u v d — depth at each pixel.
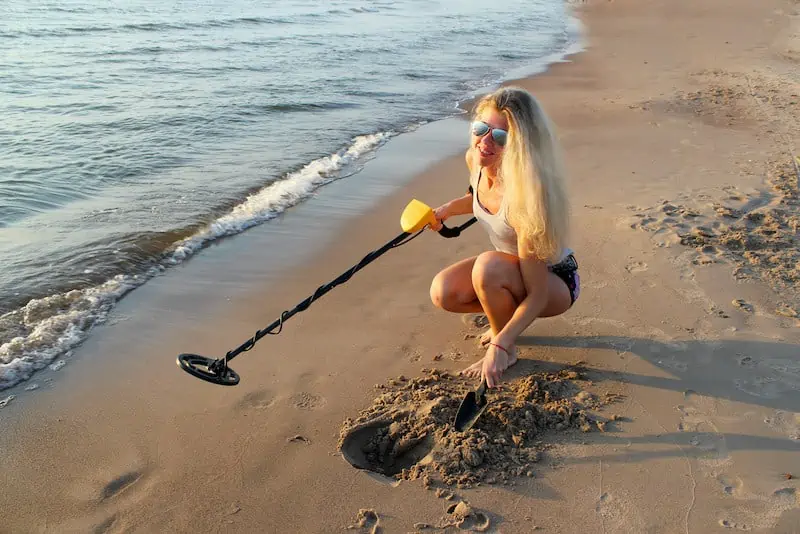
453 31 18.39
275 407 3.17
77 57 12.74
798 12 20.95
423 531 2.47
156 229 5.27
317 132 8.30
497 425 2.98
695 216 5.19
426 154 7.54
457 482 2.69
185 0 22.98
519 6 25.77
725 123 8.34
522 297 3.18
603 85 11.28
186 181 6.46
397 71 12.51
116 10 19.78
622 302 3.97
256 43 15.09
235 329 3.91
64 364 3.53
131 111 8.94
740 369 3.33
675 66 12.86
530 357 3.48
